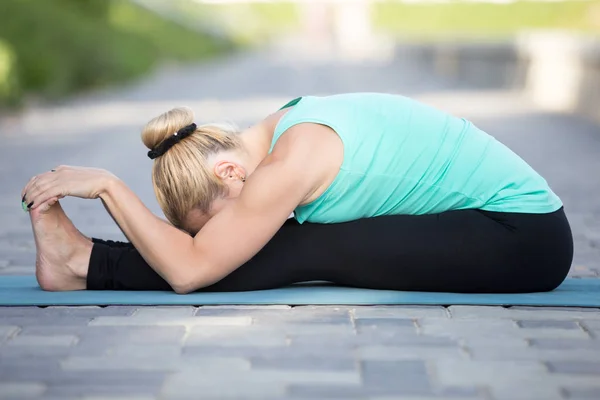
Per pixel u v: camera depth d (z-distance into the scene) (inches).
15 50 634.2
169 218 156.3
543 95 674.2
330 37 3312.0
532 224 155.9
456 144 157.2
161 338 135.3
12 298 156.6
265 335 136.6
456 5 3609.7
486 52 866.1
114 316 147.2
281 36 3321.9
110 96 720.3
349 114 151.4
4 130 482.0
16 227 239.6
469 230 155.3
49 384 116.8
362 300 154.2
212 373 120.4
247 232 147.3
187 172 149.5
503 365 124.0
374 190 153.2
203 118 524.1
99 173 153.1
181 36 1529.3
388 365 123.6
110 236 225.3
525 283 158.9
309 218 156.6
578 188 301.7
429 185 155.3
